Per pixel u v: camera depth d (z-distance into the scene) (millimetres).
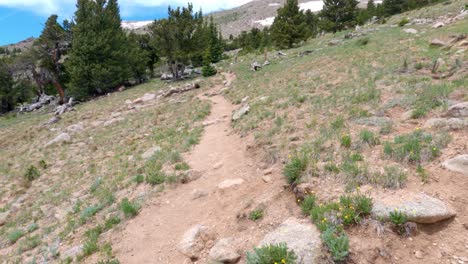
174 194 9195
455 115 7746
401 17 46719
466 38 17422
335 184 6230
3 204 12758
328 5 59406
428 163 6164
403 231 4641
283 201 6582
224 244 5809
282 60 37375
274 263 4324
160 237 7137
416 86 11305
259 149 10188
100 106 33938
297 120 11445
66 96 48500
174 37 41875
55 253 7527
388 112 9625
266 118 13219
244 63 44625
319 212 5355
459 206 4922
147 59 55281
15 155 20312
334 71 19172
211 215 7371
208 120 18062
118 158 14570
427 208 4777
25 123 33562
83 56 43031
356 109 10406
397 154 6609
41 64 49344
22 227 9992
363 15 64188
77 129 24688
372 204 5121
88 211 9148
